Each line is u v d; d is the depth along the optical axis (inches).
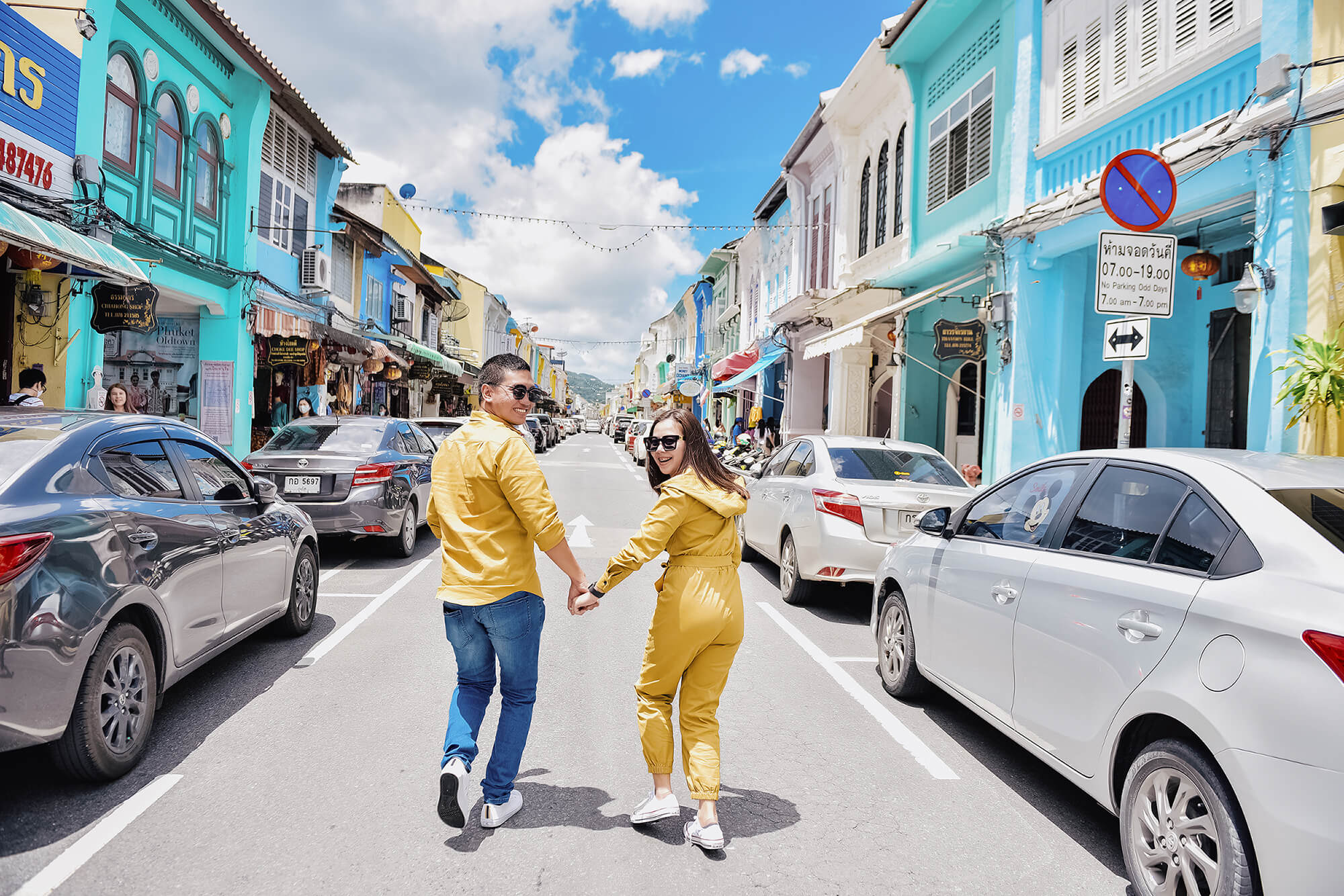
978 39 468.4
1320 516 101.4
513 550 122.2
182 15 489.4
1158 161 213.9
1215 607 99.4
